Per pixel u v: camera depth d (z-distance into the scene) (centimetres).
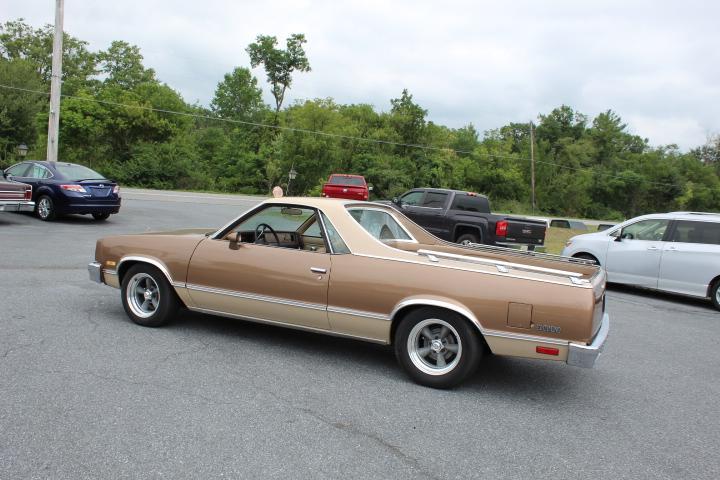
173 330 580
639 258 1062
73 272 844
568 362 427
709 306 1019
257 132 6525
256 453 334
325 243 506
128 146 5281
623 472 343
